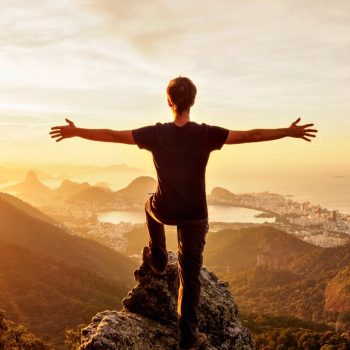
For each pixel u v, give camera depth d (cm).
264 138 351
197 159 355
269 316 9950
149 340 414
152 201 386
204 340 414
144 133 357
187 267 382
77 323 9331
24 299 10525
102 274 18512
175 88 356
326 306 15088
